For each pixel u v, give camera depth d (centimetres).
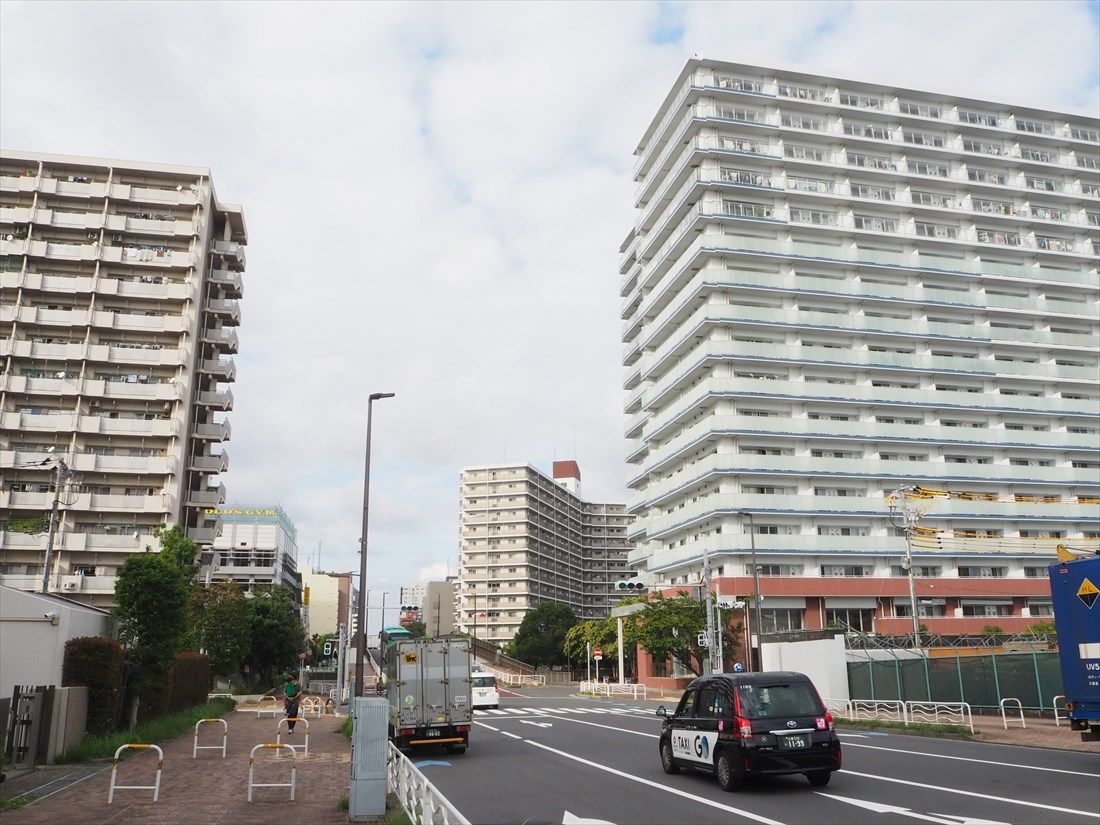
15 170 6031
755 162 6209
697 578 5875
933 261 6356
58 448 5666
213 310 6394
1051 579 1533
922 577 5738
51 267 5959
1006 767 1537
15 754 1789
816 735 1317
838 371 6069
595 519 16875
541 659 10462
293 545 13975
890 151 6556
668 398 6750
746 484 5681
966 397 6191
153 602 2502
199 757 2038
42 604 2069
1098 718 1409
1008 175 6856
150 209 6272
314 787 1526
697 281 6003
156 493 5738
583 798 1307
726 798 1261
